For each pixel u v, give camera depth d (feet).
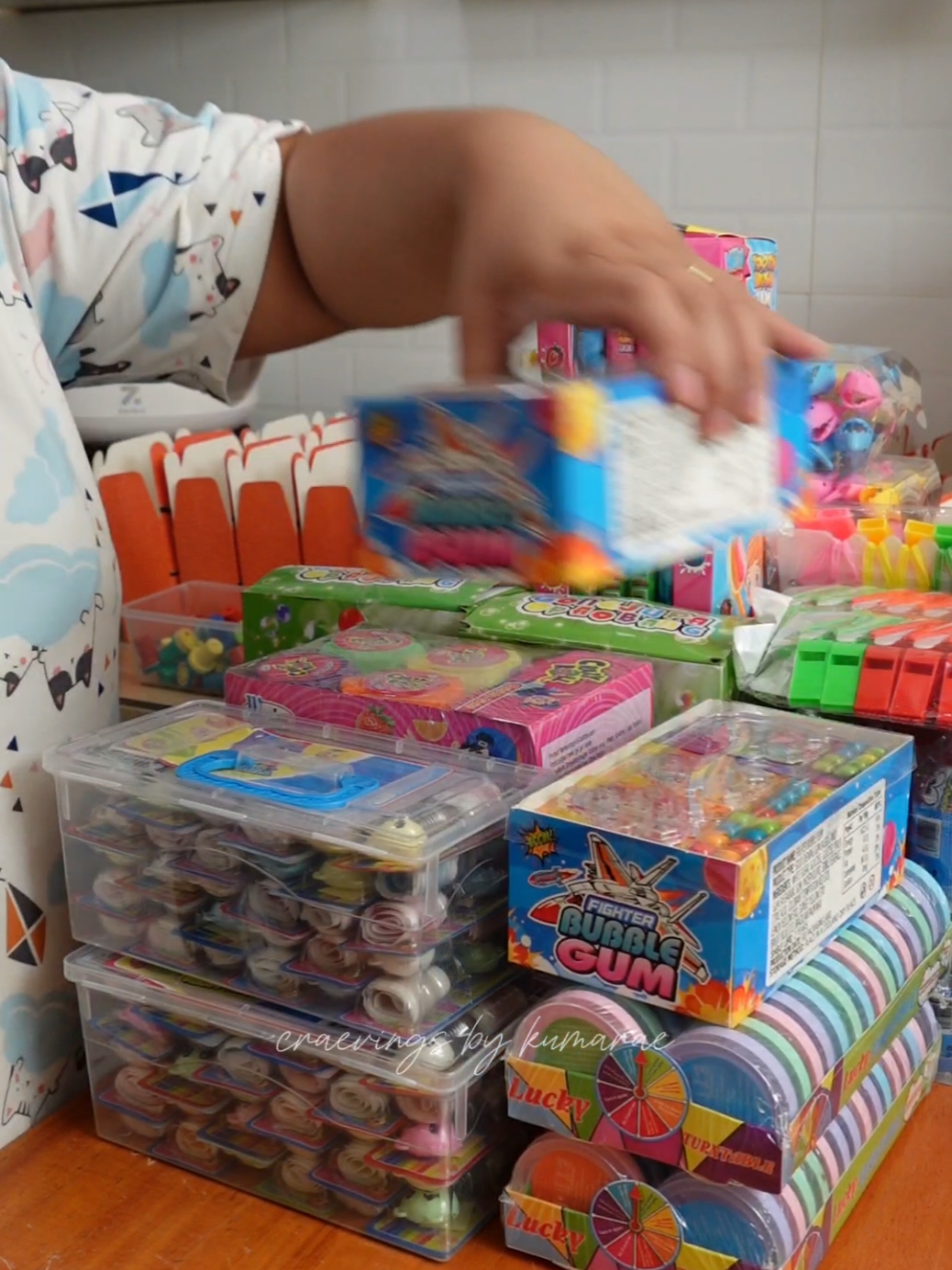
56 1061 2.05
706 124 4.71
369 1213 1.74
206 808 1.78
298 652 2.25
